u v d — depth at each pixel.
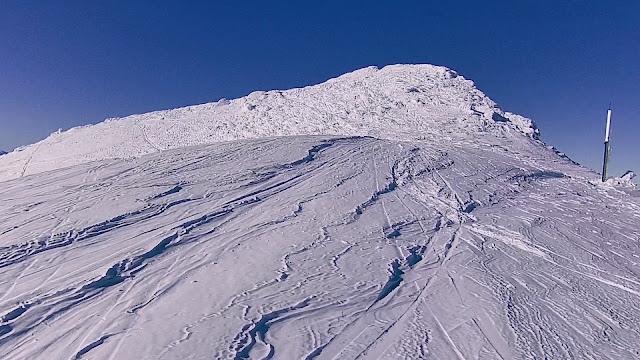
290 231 10.72
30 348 5.95
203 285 7.84
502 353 6.32
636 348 6.92
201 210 11.63
